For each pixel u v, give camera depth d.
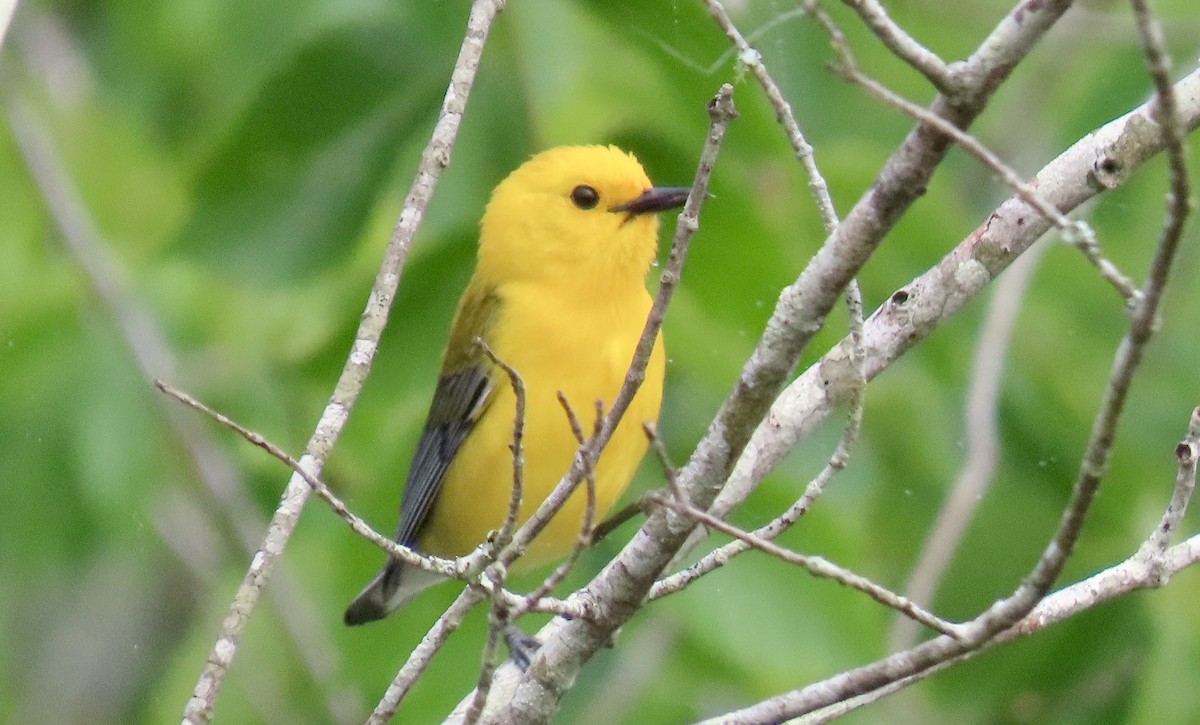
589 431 10.27
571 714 11.75
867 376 7.78
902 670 6.46
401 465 11.89
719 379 10.95
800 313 6.22
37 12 15.29
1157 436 13.20
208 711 6.80
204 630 13.19
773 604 10.84
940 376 12.51
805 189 11.34
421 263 11.31
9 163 13.05
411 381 11.44
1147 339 5.18
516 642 9.21
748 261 10.67
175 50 13.98
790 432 7.90
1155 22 4.82
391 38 11.34
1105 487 12.46
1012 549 13.06
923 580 10.53
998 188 15.00
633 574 6.89
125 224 13.94
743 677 10.90
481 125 11.14
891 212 5.98
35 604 16.11
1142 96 13.18
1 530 12.48
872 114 13.89
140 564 14.37
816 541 11.01
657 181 11.27
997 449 11.66
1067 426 12.99
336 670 11.99
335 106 11.30
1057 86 15.06
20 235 13.04
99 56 15.26
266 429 12.89
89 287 12.67
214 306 13.20
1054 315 13.48
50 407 12.52
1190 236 13.80
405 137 11.27
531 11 10.96
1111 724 11.92
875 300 11.73
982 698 12.35
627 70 11.23
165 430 13.12
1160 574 6.91
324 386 11.91
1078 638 12.05
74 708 15.74
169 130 14.09
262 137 11.31
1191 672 11.29
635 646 11.81
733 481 7.86
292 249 11.27
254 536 12.78
